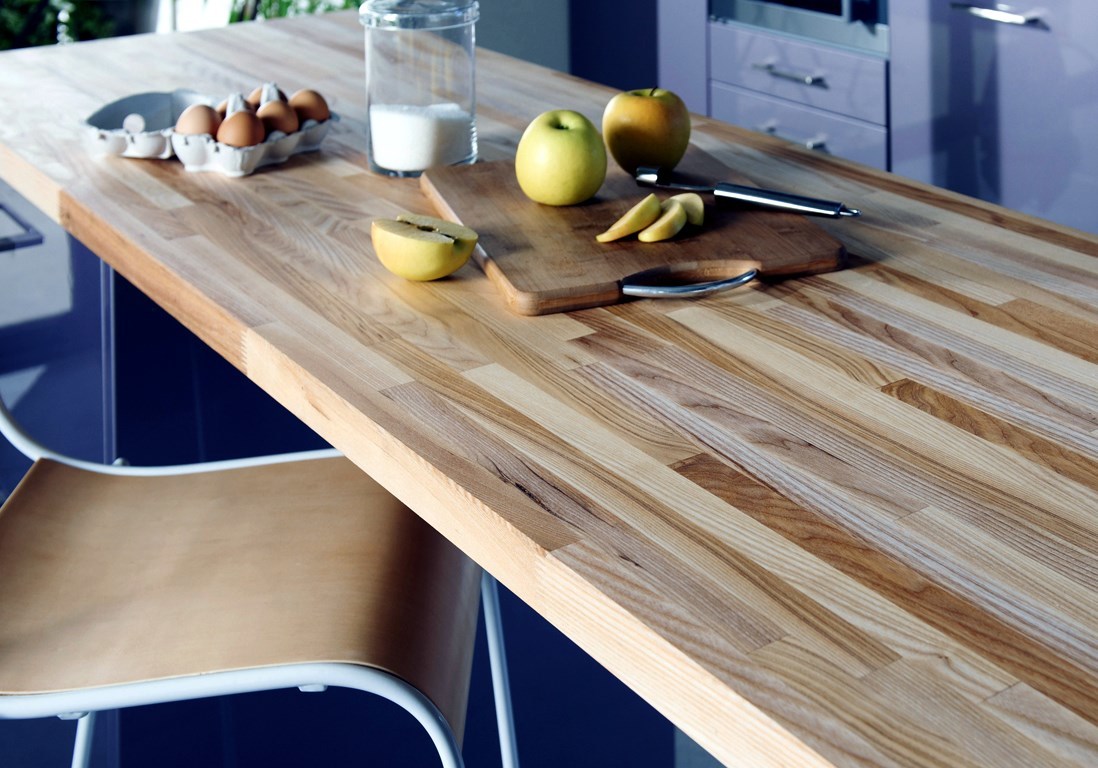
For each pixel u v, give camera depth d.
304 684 1.07
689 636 0.70
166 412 2.11
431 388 1.02
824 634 0.70
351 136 1.78
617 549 0.79
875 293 1.19
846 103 3.19
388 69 1.55
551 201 1.38
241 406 2.19
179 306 1.28
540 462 0.90
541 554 0.79
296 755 1.91
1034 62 2.71
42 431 2.35
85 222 1.49
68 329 2.36
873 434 0.93
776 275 1.23
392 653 1.10
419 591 1.21
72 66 2.17
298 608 1.16
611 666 0.75
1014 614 0.72
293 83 2.04
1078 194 2.73
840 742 0.62
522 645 2.06
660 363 1.06
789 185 1.50
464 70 1.56
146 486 1.41
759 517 0.82
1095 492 0.84
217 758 1.91
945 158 3.00
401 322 1.15
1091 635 0.70
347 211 1.46
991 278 1.21
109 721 1.88
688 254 1.23
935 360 1.05
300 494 1.37
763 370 1.04
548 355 1.08
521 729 1.91
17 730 1.93
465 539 0.88
